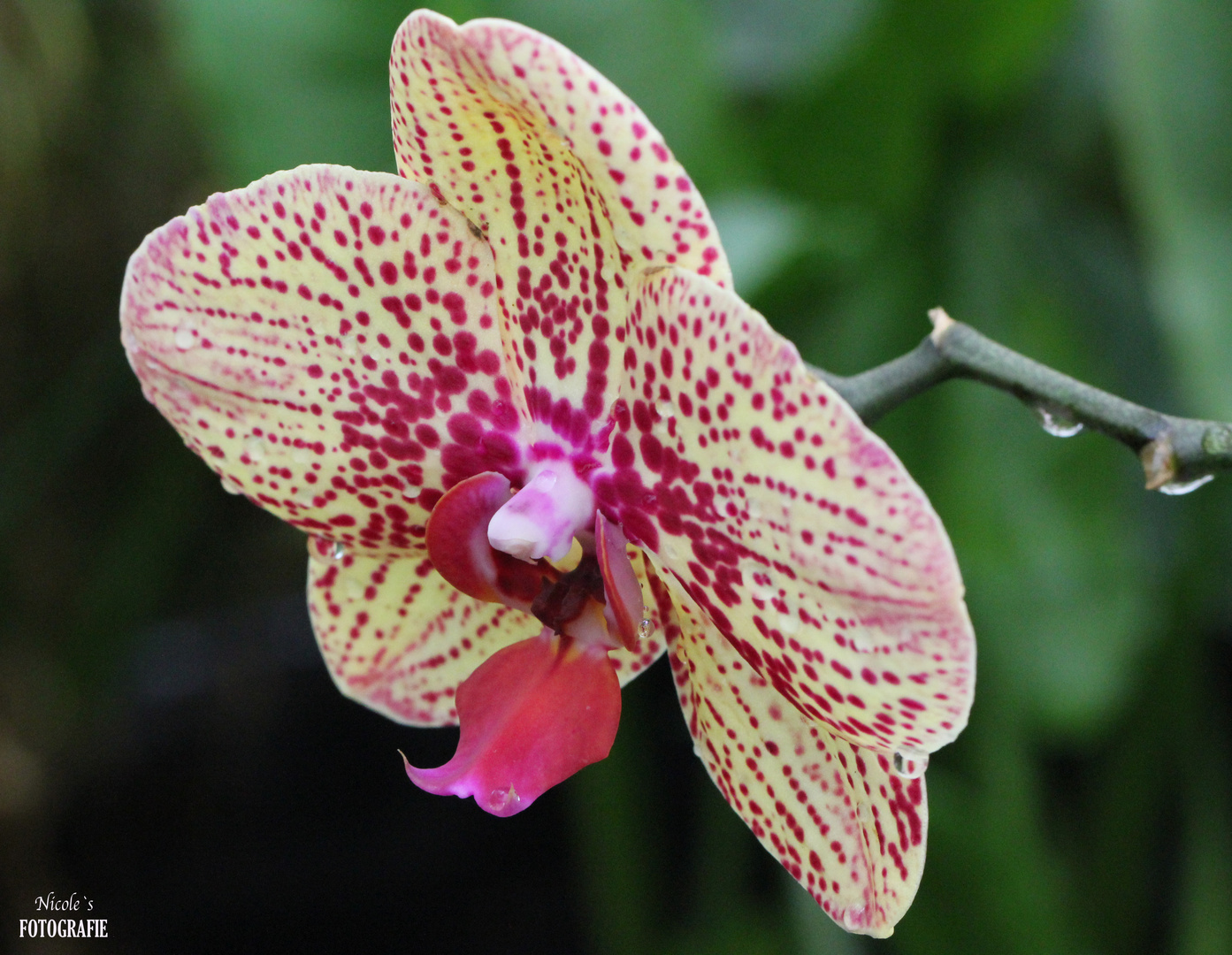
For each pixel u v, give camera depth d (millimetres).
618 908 520
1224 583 515
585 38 406
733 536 286
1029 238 488
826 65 433
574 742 302
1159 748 495
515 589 309
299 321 298
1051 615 444
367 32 396
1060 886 466
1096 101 511
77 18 596
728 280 279
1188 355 377
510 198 291
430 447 305
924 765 283
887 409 289
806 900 437
